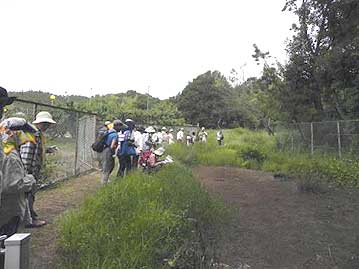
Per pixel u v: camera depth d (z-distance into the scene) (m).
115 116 35.84
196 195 7.32
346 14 19.19
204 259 4.83
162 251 4.57
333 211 9.54
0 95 3.36
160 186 7.30
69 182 11.55
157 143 20.23
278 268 5.78
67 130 12.40
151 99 60.41
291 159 18.67
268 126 27.72
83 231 5.10
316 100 23.22
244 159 20.78
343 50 18.55
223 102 60.72
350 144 17.05
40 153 6.44
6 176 4.22
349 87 19.48
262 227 7.85
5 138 4.48
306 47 22.70
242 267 5.60
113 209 5.92
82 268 4.21
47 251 5.33
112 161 9.90
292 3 22.64
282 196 11.27
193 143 26.88
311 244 7.00
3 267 1.90
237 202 10.15
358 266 6.04
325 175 14.38
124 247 4.50
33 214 6.55
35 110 9.66
